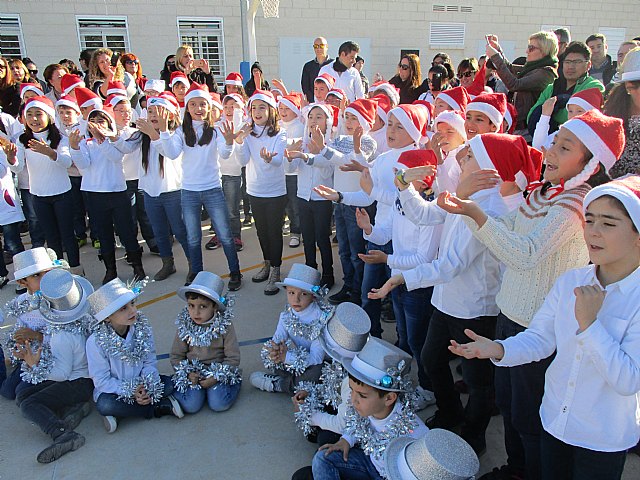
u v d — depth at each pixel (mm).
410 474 1949
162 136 4355
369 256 2936
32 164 4789
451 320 2533
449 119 3184
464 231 2369
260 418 3096
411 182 2607
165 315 4395
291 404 3230
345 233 4461
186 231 4914
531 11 13703
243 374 3535
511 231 1938
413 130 3385
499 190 2285
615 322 1583
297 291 3176
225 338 3213
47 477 2648
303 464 2717
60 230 5020
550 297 1839
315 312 3242
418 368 3186
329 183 4570
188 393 3084
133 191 5594
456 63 13641
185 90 6332
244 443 2881
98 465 2725
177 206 4863
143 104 6777
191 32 11867
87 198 4844
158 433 2969
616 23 14414
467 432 2703
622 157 2463
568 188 1867
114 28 11430
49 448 2744
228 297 3281
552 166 1905
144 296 4770
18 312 3291
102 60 6508
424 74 13508
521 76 5262
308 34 12484
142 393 2971
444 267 2371
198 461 2746
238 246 6004
